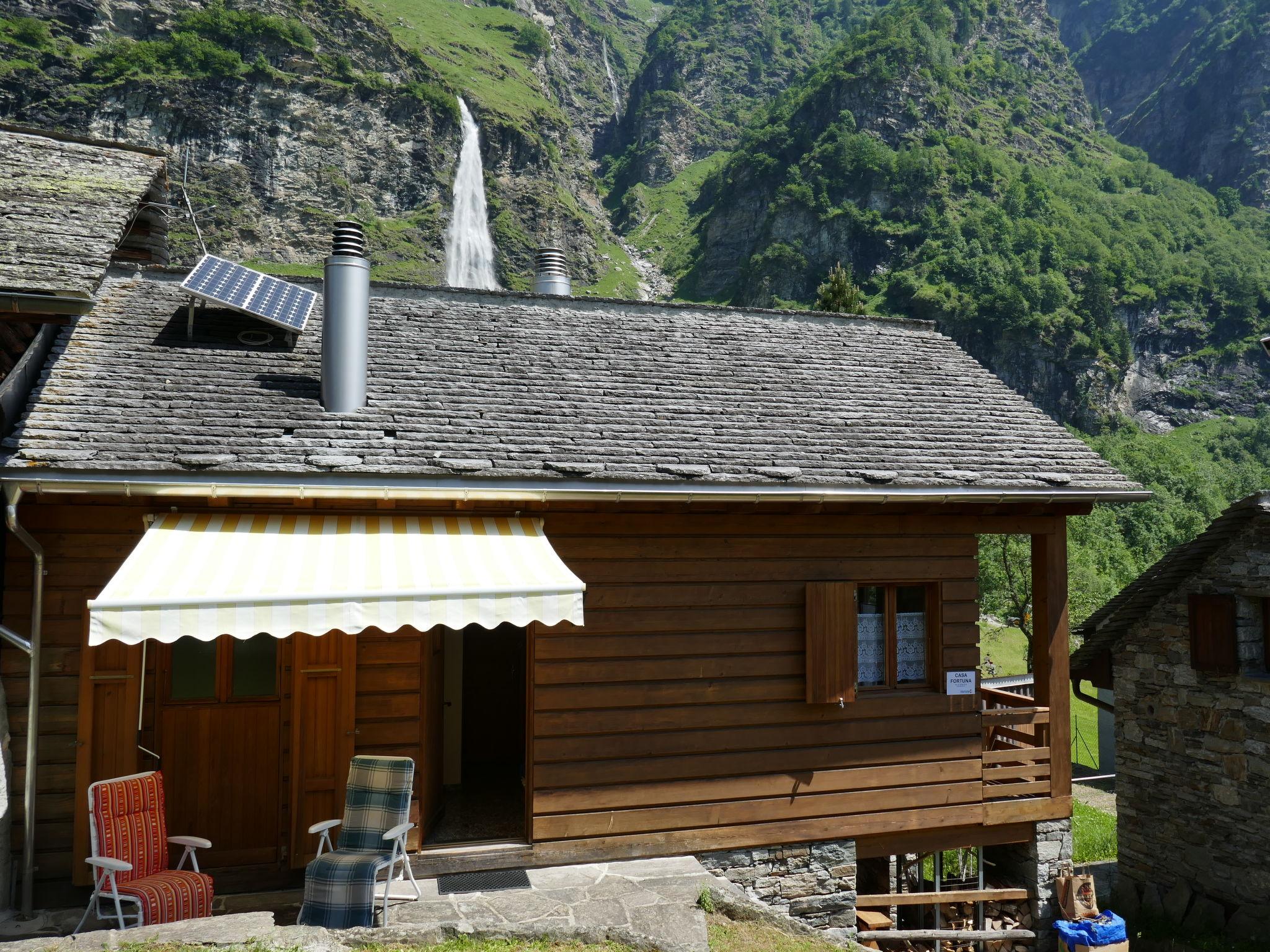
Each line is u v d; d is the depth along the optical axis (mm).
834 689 10992
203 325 11641
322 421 9984
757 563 11000
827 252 149375
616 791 10281
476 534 9508
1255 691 13875
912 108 163500
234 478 8828
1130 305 145125
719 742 10695
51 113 103188
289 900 8945
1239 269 156750
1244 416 141375
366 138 123438
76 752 8836
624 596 10484
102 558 9047
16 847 8617
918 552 11664
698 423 11430
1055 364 132375
